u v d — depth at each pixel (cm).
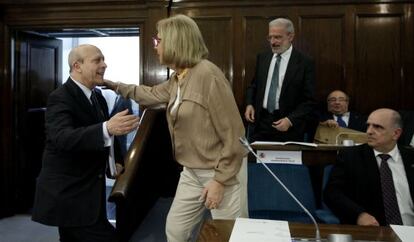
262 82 310
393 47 380
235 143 164
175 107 172
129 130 182
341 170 223
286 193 229
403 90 380
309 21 388
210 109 164
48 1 415
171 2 399
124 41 615
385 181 215
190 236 189
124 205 210
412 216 213
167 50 168
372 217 197
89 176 203
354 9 383
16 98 438
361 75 385
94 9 412
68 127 187
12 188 436
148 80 404
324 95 389
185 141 175
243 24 394
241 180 179
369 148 224
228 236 129
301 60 298
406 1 375
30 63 455
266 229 135
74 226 197
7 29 428
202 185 177
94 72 204
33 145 465
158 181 302
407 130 332
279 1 388
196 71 168
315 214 224
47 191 196
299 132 288
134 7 406
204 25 399
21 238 363
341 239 122
